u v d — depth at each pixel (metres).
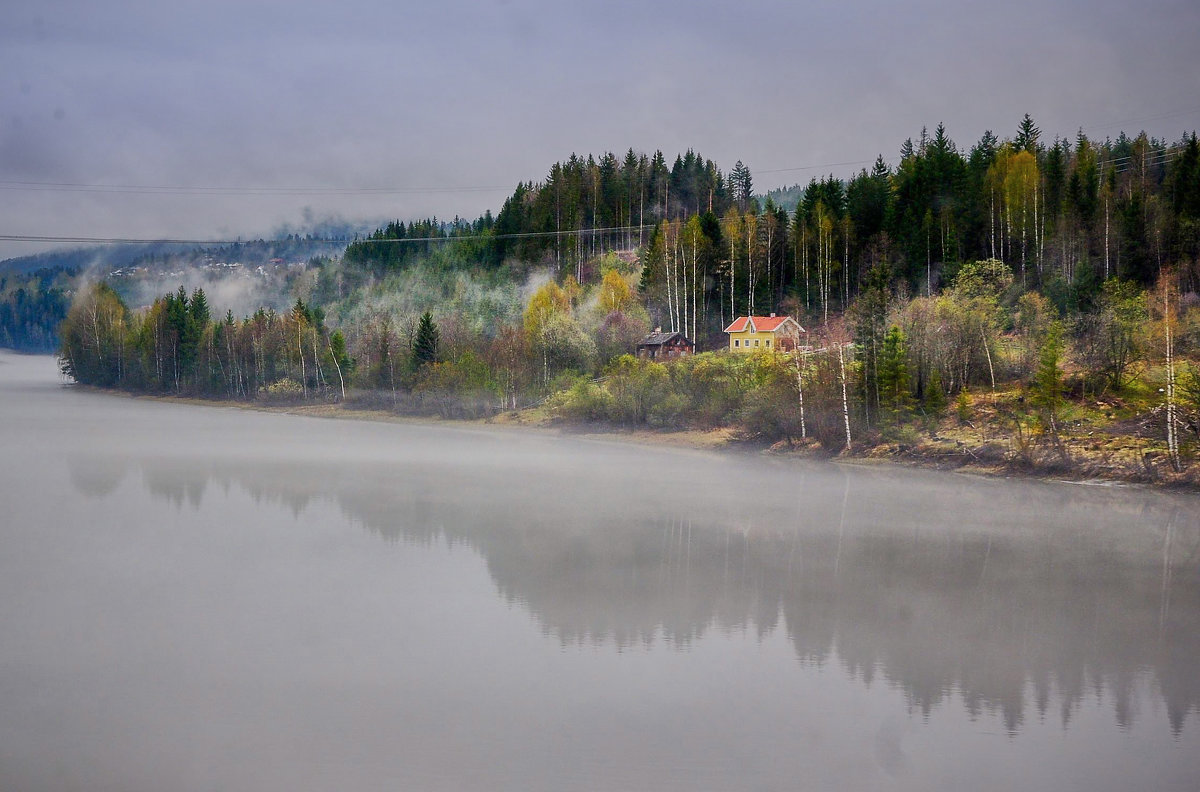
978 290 88.75
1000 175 111.31
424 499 55.44
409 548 42.16
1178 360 70.31
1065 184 111.25
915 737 22.55
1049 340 70.00
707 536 45.22
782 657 28.09
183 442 87.88
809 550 42.31
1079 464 60.88
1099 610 33.19
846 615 32.41
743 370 84.81
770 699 24.81
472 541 43.69
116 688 25.03
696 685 25.80
